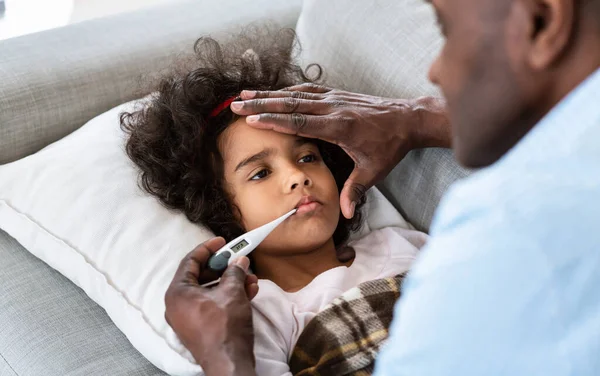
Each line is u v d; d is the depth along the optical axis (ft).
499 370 1.44
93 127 3.97
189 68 4.17
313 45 4.41
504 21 1.56
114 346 3.27
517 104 1.64
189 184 3.64
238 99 3.72
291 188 3.52
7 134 4.00
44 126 4.12
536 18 1.52
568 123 1.46
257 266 3.72
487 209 1.49
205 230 3.57
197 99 3.72
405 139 3.65
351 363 3.14
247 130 3.62
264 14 4.89
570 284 1.38
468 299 1.46
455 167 3.70
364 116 3.57
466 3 1.59
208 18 4.79
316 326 3.25
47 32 4.50
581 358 1.38
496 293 1.43
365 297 3.34
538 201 1.42
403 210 4.04
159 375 3.15
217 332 2.72
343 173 3.92
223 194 3.68
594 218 1.38
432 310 1.50
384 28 4.12
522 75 1.59
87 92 4.24
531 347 1.41
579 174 1.42
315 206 3.53
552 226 1.40
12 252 3.74
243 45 4.55
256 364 3.07
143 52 4.46
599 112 1.43
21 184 3.64
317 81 4.17
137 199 3.55
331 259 3.74
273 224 3.23
